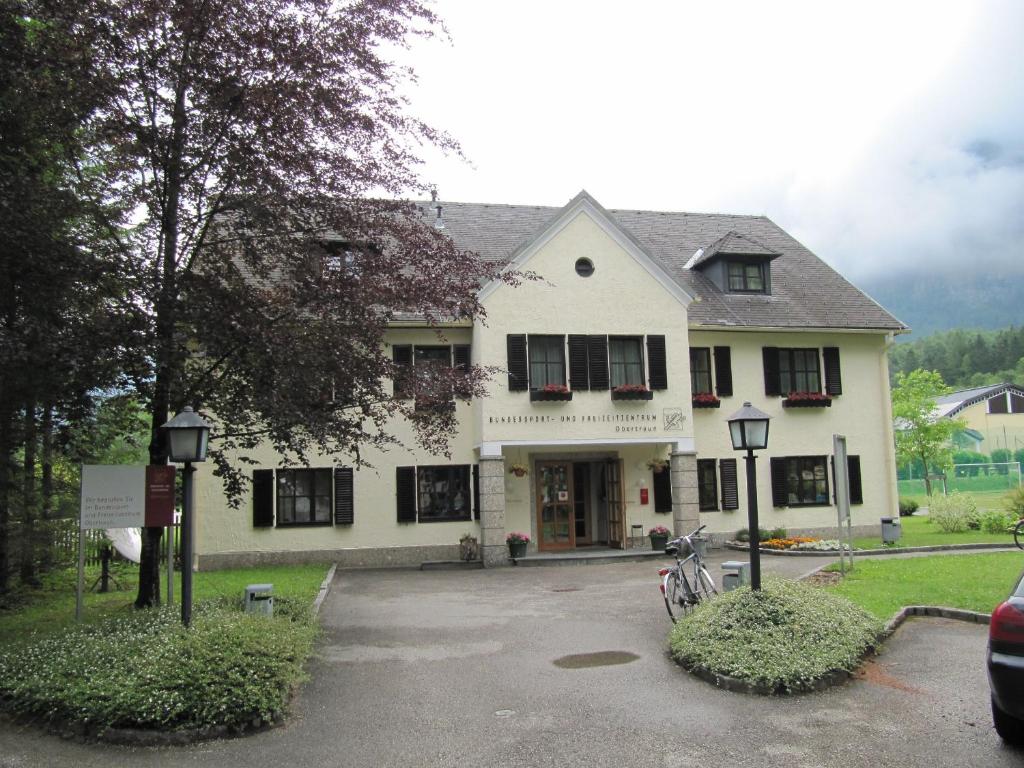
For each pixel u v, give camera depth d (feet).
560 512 70.95
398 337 66.64
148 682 22.47
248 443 37.42
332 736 21.68
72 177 36.09
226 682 22.53
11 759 19.86
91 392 32.78
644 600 43.52
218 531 63.16
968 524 76.54
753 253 78.28
